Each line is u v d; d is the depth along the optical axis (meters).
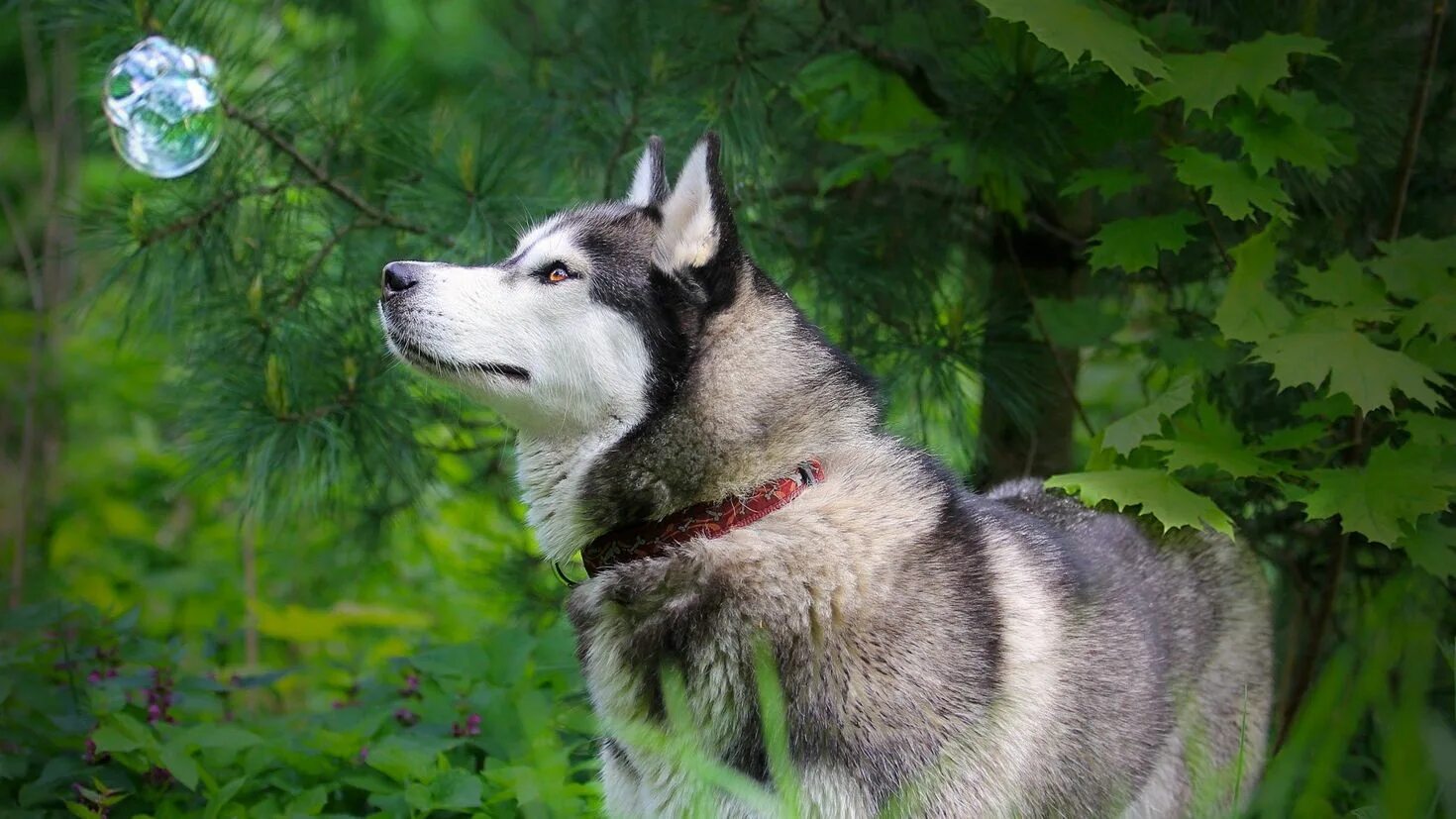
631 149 5.08
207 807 4.08
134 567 7.45
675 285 3.56
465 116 5.70
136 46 4.54
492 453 5.82
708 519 3.46
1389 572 5.09
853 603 3.25
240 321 4.77
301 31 6.03
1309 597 5.32
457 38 7.63
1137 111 4.41
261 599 7.12
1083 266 5.54
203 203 4.80
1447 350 4.23
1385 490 4.04
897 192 5.55
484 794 4.37
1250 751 4.34
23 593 6.56
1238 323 4.18
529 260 3.67
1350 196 5.06
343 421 4.84
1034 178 5.07
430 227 4.98
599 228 3.68
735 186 4.99
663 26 5.22
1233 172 4.29
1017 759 3.36
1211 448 4.27
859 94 4.93
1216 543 4.41
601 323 3.57
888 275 5.33
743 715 3.25
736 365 3.53
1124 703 3.72
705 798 3.21
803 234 5.44
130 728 4.19
